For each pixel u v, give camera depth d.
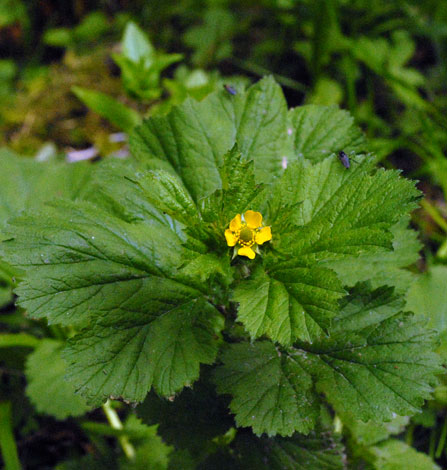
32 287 0.37
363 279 0.42
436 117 0.61
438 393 0.46
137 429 0.49
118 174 0.41
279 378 0.38
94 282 0.37
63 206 0.38
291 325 0.35
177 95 0.61
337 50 0.70
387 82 0.71
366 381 0.37
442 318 0.47
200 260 0.36
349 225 0.36
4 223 0.54
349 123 0.43
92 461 0.49
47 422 0.54
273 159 0.42
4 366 0.55
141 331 0.37
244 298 0.36
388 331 0.38
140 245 0.38
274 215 0.38
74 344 0.37
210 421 0.41
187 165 0.42
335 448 0.41
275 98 0.42
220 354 0.40
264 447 0.41
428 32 0.74
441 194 0.66
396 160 0.69
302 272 0.36
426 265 0.59
